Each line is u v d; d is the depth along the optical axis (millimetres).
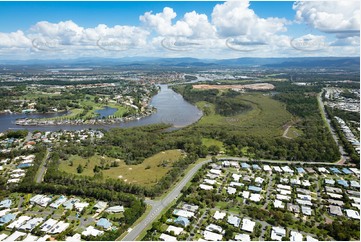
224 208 194625
